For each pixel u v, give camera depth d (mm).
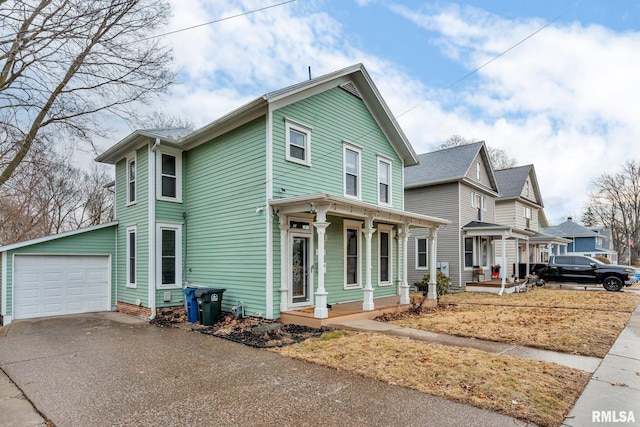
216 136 10828
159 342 7629
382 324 8828
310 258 10289
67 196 23500
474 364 5578
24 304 11117
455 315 10414
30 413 4273
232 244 10117
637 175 46250
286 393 4668
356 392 4660
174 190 11695
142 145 11703
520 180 25594
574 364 5816
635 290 18109
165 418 4027
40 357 6672
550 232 39281
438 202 19141
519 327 8508
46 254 11578
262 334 7617
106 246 12828
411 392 4621
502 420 3867
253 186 9602
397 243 14094
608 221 50531
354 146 12023
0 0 8555
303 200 8492
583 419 3912
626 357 6234
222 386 4957
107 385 5090
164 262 11242
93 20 8945
